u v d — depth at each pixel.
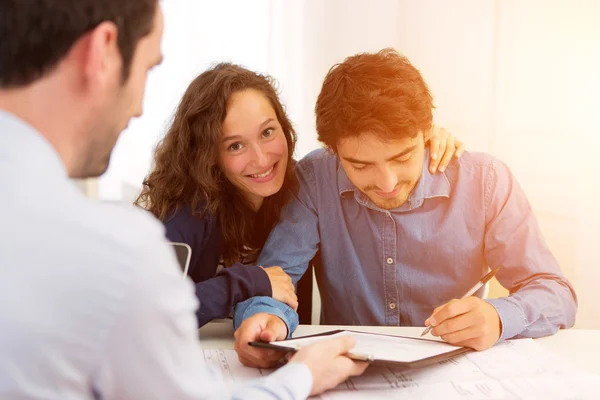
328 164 1.43
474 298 1.06
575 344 1.09
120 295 0.54
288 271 1.36
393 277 1.41
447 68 2.24
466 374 0.93
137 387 0.57
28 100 0.59
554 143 2.08
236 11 2.40
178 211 1.37
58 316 0.52
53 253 0.53
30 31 0.57
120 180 2.49
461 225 1.37
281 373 0.81
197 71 2.41
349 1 2.34
